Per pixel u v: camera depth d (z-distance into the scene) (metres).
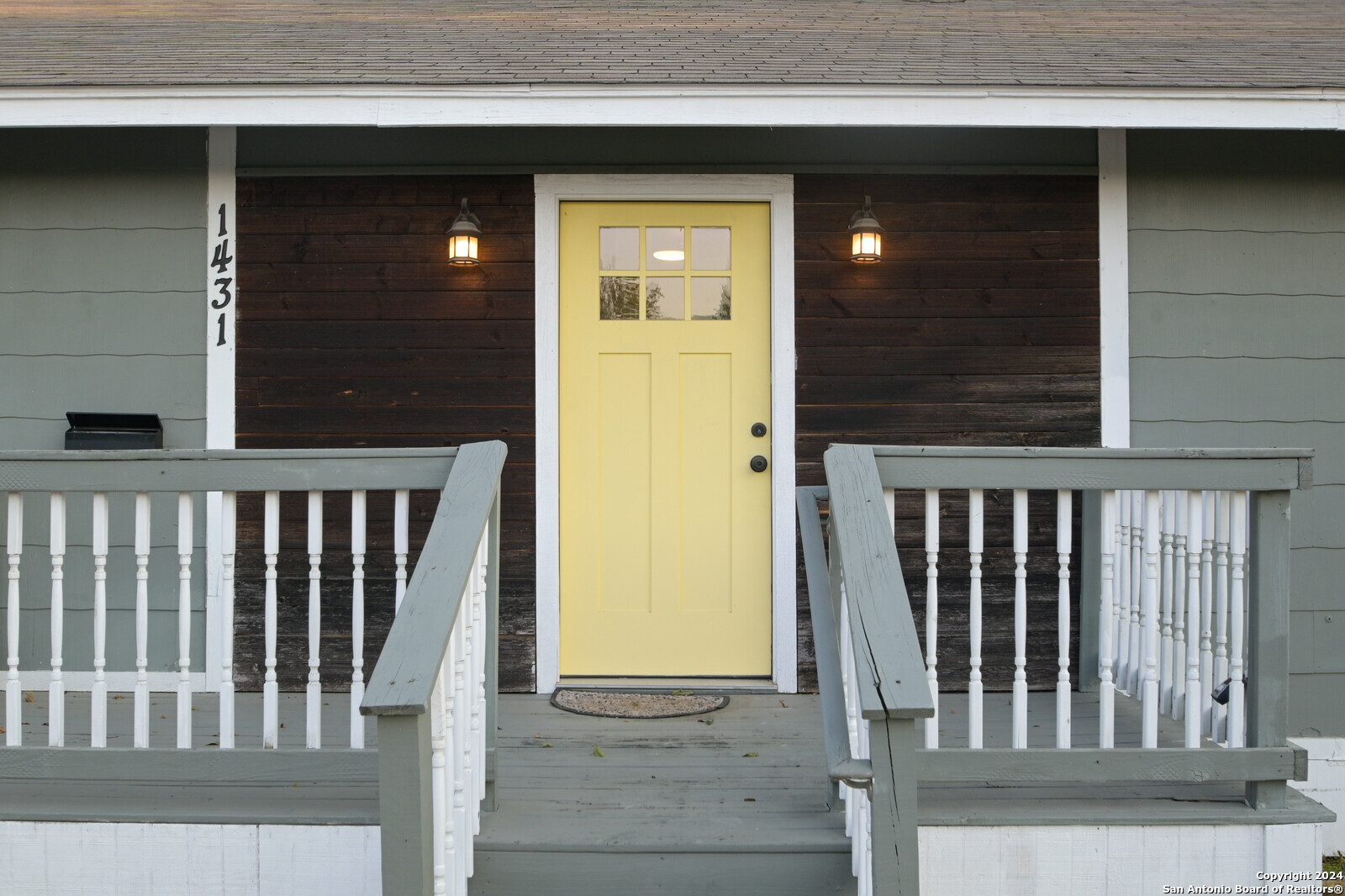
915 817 2.18
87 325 4.29
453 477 2.60
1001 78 3.76
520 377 4.29
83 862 2.66
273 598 2.70
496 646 2.88
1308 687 4.24
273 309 4.30
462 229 4.14
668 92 3.73
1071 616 4.32
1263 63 4.07
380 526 4.27
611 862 2.68
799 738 3.59
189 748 2.66
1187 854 2.68
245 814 2.66
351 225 4.31
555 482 4.27
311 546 2.69
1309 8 5.43
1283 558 2.73
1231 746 2.89
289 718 3.79
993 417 4.29
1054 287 4.30
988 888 2.67
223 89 3.74
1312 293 4.30
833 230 4.30
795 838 2.70
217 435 4.28
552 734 3.64
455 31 4.63
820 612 2.96
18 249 4.29
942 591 4.33
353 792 2.86
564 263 4.34
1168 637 3.50
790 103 3.74
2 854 2.67
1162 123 3.76
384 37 4.50
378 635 4.26
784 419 4.27
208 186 4.30
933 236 4.31
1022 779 2.63
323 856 2.63
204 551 4.26
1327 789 4.21
